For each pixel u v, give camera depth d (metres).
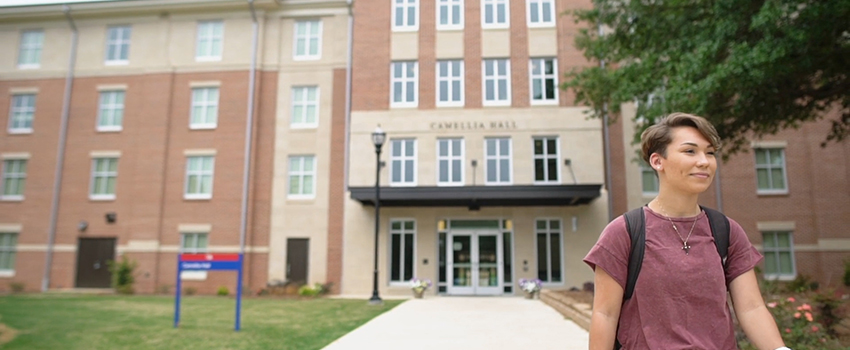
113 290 23.53
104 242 24.41
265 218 23.56
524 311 14.77
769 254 21.67
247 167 23.67
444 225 22.28
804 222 21.58
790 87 11.85
